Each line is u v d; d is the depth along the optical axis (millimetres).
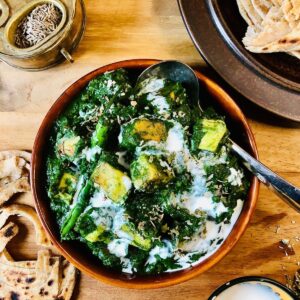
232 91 461
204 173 390
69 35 461
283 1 436
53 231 408
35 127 476
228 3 462
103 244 400
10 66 476
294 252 458
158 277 404
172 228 393
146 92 411
